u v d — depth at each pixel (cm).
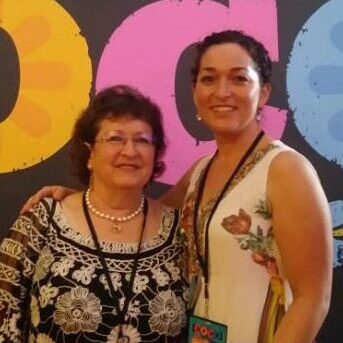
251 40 151
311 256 136
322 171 216
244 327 142
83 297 141
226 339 143
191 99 212
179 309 149
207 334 146
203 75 151
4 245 151
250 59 148
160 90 211
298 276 137
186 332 152
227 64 147
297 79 214
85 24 209
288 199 137
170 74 211
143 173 151
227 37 151
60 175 210
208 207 150
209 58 149
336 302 218
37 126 210
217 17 211
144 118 151
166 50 211
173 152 212
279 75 213
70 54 209
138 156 150
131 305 143
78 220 151
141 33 210
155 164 161
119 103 151
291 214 136
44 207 153
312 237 136
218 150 162
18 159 210
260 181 142
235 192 145
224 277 144
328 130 216
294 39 213
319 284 136
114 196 152
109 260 146
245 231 141
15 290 148
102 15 209
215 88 148
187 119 212
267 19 212
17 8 207
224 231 143
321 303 137
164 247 153
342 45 215
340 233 217
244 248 141
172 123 212
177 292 150
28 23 208
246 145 151
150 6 210
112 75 210
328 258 138
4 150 209
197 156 212
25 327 151
